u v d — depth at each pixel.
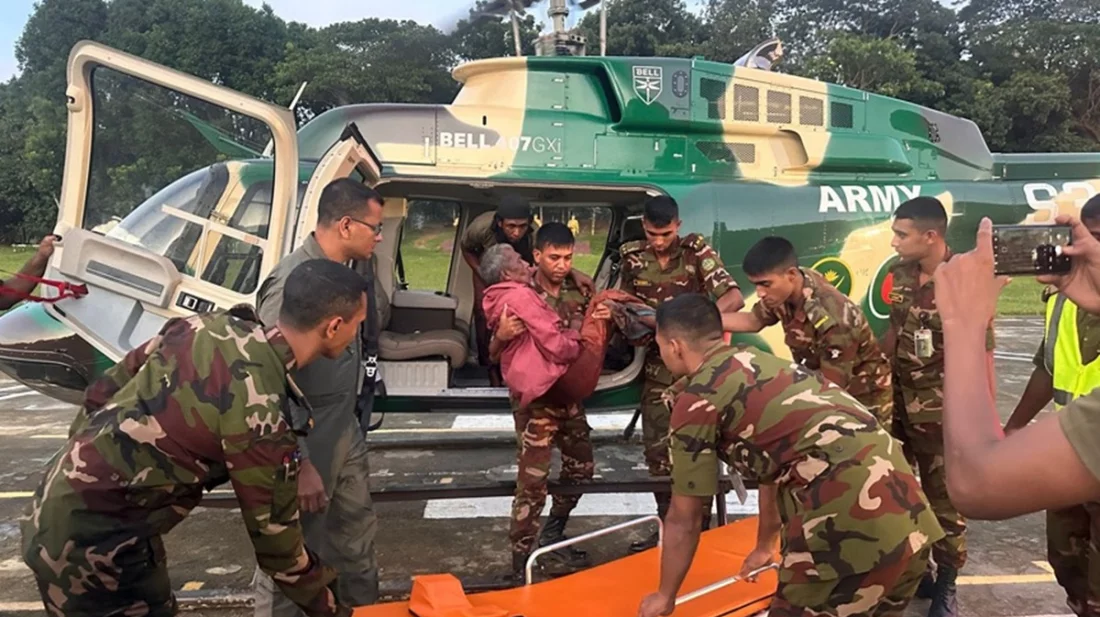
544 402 3.86
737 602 2.92
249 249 3.95
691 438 2.42
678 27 43.00
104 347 3.78
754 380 2.39
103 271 3.80
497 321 3.68
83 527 2.08
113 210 3.85
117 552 2.12
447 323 5.75
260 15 40.84
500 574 4.20
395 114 4.76
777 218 4.99
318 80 32.56
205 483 2.22
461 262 6.14
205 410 2.07
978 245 1.54
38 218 30.14
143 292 3.81
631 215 5.65
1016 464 1.30
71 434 2.32
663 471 4.18
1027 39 43.59
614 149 4.97
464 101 5.11
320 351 2.33
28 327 3.83
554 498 4.35
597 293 4.29
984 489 1.34
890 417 3.52
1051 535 2.95
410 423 7.69
